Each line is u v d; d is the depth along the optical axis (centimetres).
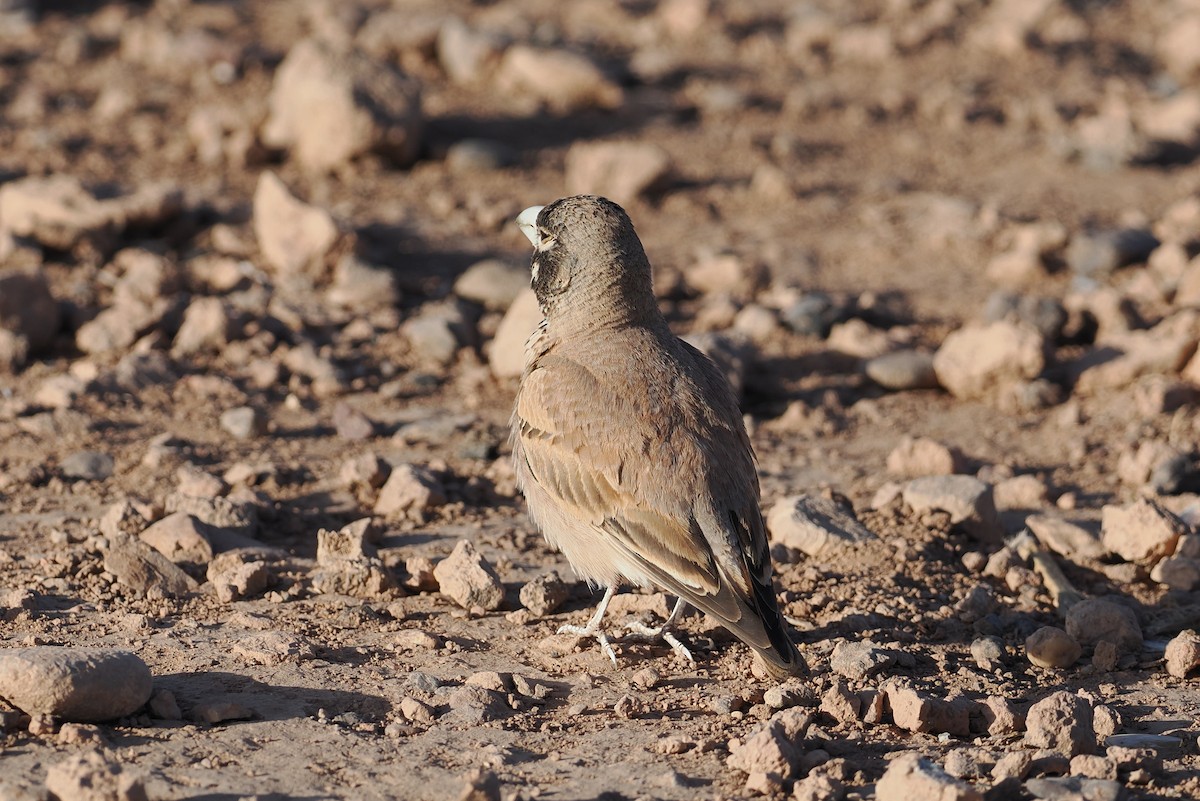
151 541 1090
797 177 2217
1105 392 1545
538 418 952
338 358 1585
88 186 1916
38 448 1325
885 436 1455
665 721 863
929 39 2877
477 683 893
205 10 2784
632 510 903
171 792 745
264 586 1048
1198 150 2386
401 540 1161
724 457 919
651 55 2683
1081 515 1250
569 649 962
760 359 1636
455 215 2005
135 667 830
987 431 1468
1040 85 2667
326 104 2097
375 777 774
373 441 1392
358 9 2778
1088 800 754
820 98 2548
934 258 1941
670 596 1043
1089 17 3105
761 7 3059
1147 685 942
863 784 780
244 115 2153
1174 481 1302
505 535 1171
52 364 1537
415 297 1753
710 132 2402
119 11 2714
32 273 1551
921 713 849
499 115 2397
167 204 1823
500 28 2694
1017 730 858
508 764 796
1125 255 1888
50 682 798
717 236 2000
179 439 1358
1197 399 1498
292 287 1722
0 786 732
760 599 874
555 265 998
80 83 2402
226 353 1570
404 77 2170
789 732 819
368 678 907
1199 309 1645
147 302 1652
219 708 836
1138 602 1088
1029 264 1858
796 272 1869
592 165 2112
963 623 1036
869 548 1128
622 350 962
